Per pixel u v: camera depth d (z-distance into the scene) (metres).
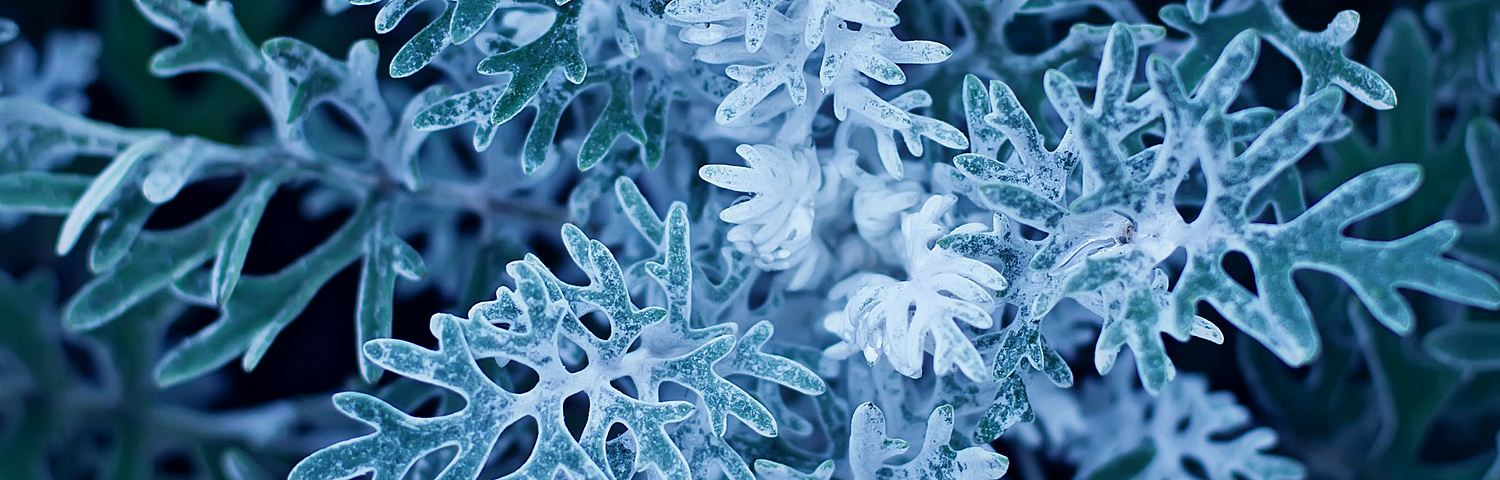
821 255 0.48
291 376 0.56
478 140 0.45
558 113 0.47
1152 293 0.44
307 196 0.55
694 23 0.46
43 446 0.56
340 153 0.56
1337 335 0.53
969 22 0.48
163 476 0.57
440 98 0.48
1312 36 0.47
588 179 0.48
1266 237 0.45
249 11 0.55
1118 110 0.45
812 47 0.45
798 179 0.46
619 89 0.47
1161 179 0.45
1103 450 0.52
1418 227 0.52
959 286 0.45
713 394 0.45
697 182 0.48
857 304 0.46
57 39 0.56
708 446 0.46
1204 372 0.54
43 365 0.56
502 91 0.45
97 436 0.58
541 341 0.45
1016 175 0.45
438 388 0.49
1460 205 0.53
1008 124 0.45
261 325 0.48
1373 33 0.53
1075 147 0.45
